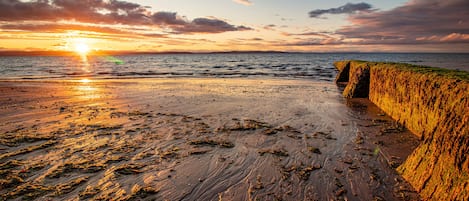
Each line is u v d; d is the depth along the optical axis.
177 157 5.48
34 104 10.95
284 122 8.20
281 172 4.86
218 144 6.24
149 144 6.20
